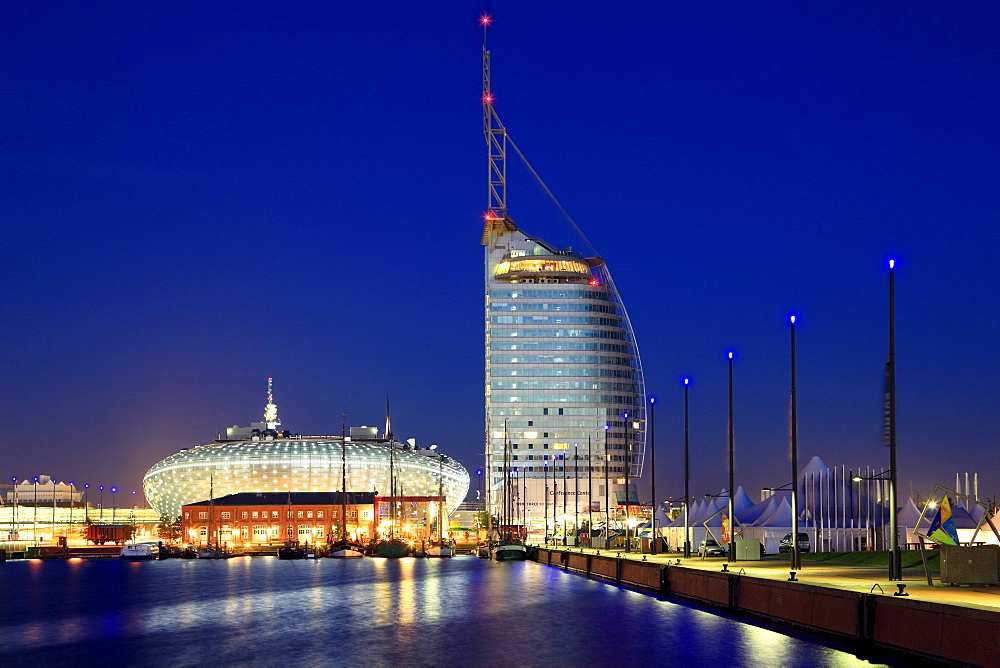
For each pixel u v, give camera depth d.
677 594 72.44
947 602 39.50
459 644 52.56
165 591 100.50
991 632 33.12
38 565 182.88
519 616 65.19
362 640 55.25
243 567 155.75
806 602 48.19
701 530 122.50
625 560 91.88
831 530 109.44
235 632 60.84
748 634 50.69
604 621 60.66
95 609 80.56
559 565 133.38
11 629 66.44
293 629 61.25
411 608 72.94
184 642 56.81
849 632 43.25
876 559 76.31
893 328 52.59
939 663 36.03
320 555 195.75
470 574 119.12
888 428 52.25
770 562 82.00
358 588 96.19
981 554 47.72
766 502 119.69
